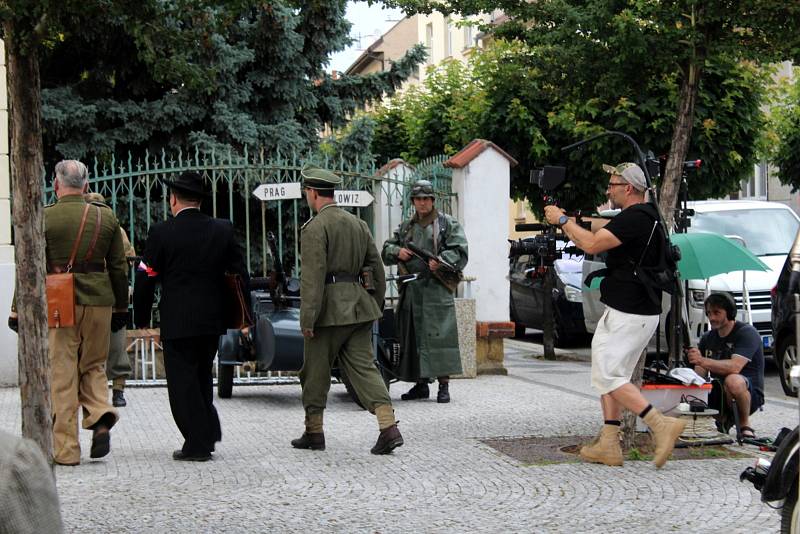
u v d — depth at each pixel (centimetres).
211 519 617
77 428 780
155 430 947
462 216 1384
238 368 1278
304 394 841
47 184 1309
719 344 910
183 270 785
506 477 736
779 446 508
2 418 988
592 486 708
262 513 632
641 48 878
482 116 1977
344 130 1889
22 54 568
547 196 786
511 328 1398
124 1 616
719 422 903
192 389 793
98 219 779
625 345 751
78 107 1628
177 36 641
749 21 867
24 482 189
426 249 1129
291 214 1681
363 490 696
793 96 2377
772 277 1459
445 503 661
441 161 1440
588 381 1338
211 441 803
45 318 599
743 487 705
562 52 956
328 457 812
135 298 802
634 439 827
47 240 768
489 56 2023
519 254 1003
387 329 1131
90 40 1606
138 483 714
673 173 858
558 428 944
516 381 1331
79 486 704
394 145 2597
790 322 1220
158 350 1318
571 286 1977
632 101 1738
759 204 1666
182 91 1659
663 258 752
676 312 888
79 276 769
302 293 819
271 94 1772
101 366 791
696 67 875
